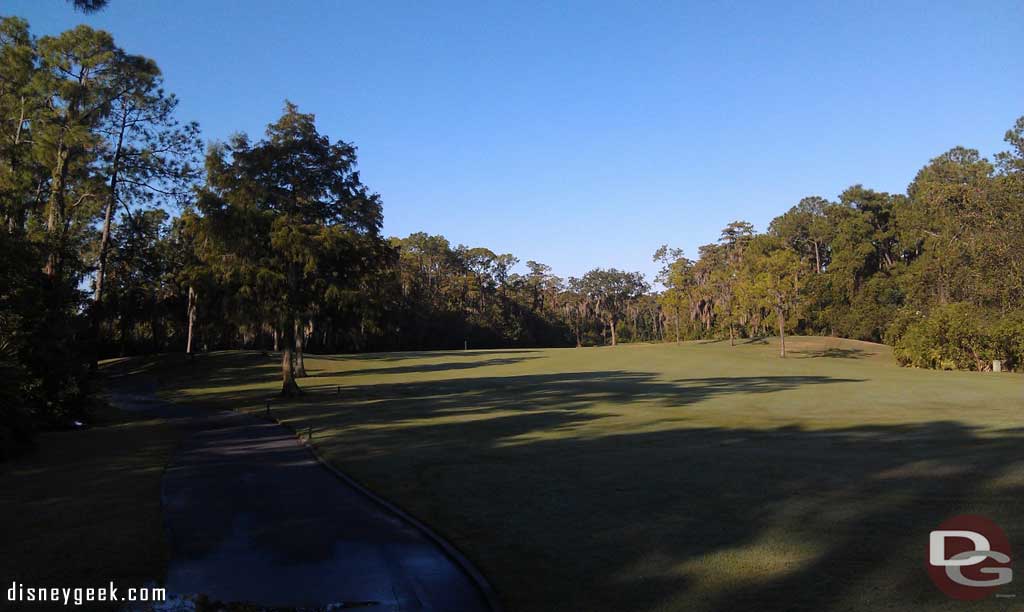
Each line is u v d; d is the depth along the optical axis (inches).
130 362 1950.1
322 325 1133.1
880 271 3061.0
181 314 2122.3
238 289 1038.4
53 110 1143.6
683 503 354.3
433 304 3481.8
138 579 245.9
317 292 1066.1
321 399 1080.2
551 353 2469.2
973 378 1304.1
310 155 1136.8
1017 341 1596.9
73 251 990.4
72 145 1103.6
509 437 628.1
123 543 290.5
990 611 208.2
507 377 1526.8
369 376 1609.3
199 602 223.0
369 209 1168.2
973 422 665.0
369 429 700.7
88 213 1267.2
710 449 531.5
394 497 384.2
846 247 3056.1
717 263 3582.7
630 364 1884.8
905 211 2758.4
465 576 253.1
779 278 2223.2
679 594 228.2
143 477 451.2
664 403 941.2
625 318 4719.5
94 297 1258.0
